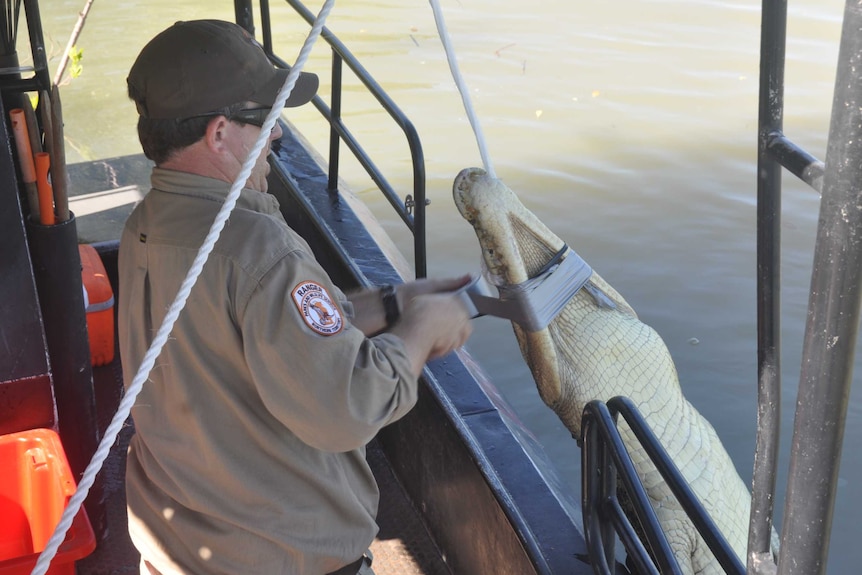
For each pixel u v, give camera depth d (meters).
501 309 2.37
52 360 2.91
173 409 1.86
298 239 1.80
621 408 2.19
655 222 7.13
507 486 2.72
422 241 3.43
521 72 9.72
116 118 9.07
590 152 8.09
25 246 2.70
